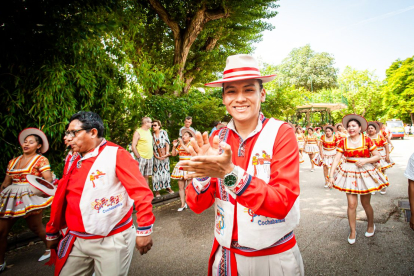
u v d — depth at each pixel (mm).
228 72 1292
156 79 6984
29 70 3756
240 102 1287
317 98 27516
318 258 3070
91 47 4613
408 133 31078
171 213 4965
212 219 4566
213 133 1550
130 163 1760
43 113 3965
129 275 2850
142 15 9359
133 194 1691
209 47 12180
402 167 9102
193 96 10320
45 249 3539
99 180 1684
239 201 1037
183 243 3623
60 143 4680
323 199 5598
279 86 12078
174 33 10594
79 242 1676
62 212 1742
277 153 1204
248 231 1227
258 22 11750
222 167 991
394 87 30422
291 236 1349
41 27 3211
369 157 3416
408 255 3072
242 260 1283
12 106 3715
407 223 4051
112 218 1690
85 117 1746
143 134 5434
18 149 4090
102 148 1791
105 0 3557
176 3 10016
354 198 3453
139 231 1627
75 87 4582
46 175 3041
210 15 9984
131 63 6398
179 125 9016
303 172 9219
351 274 2725
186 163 994
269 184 1141
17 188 2975
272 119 1338
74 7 3406
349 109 33344
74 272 1725
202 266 3004
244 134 1403
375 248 3271
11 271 2975
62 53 4090
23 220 4344
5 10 2920
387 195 5676
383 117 33656
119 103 5754
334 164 3594
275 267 1263
